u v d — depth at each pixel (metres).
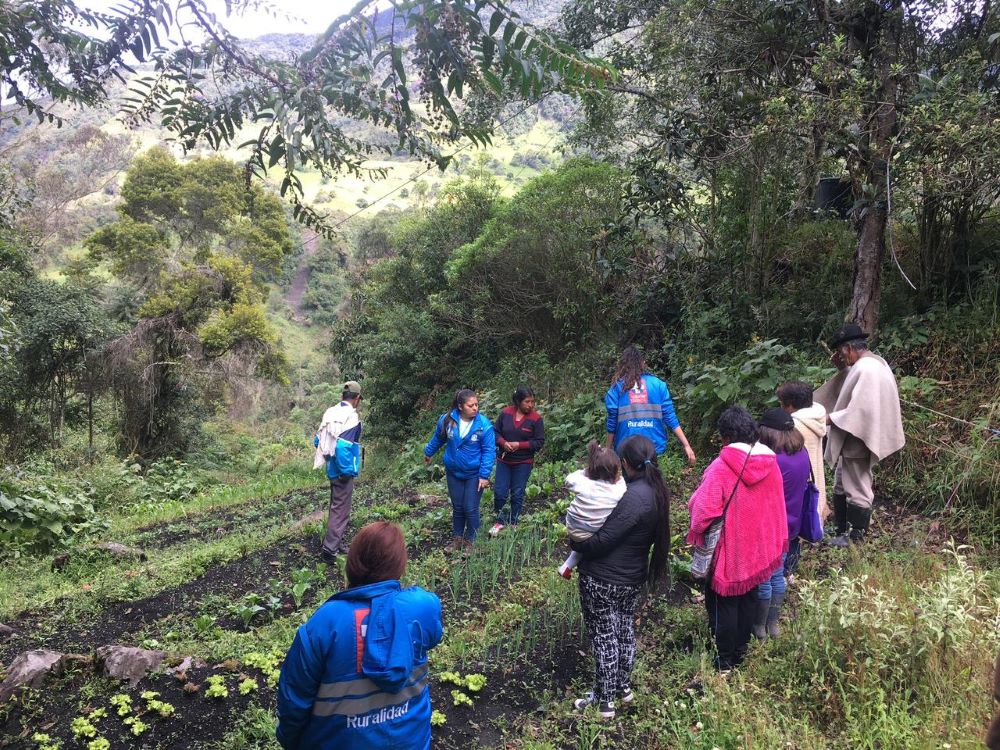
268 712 4.60
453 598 6.19
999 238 9.25
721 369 9.21
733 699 4.12
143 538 10.30
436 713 4.54
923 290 9.25
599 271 13.73
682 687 4.64
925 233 9.22
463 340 18.88
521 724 4.50
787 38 8.82
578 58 2.70
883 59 8.13
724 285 11.26
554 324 16.91
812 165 9.52
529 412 7.80
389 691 2.69
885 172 7.90
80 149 26.50
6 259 21.42
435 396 19.70
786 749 3.79
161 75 2.87
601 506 4.21
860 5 8.02
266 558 7.88
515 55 2.68
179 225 27.08
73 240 29.83
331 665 2.68
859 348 6.25
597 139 13.62
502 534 7.40
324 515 9.22
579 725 4.31
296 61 2.80
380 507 9.63
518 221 15.55
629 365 6.70
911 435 7.38
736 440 4.43
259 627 5.96
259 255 27.86
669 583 6.02
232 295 26.38
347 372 25.78
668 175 10.84
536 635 5.45
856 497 6.22
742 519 4.41
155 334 25.22
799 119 7.86
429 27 2.67
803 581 5.34
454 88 2.77
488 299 17.50
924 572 5.45
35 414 23.81
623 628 4.41
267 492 14.12
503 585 6.47
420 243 20.61
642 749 4.17
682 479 8.61
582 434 11.10
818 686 4.18
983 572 5.47
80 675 4.98
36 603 6.83
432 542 7.96
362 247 34.16
